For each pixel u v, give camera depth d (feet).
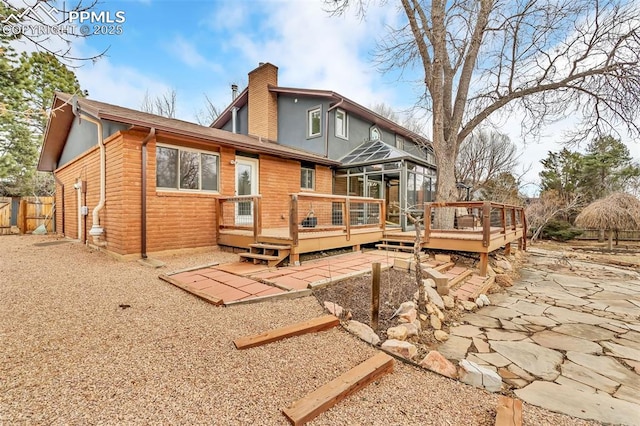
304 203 34.09
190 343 8.67
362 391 7.16
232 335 9.30
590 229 52.44
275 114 43.93
